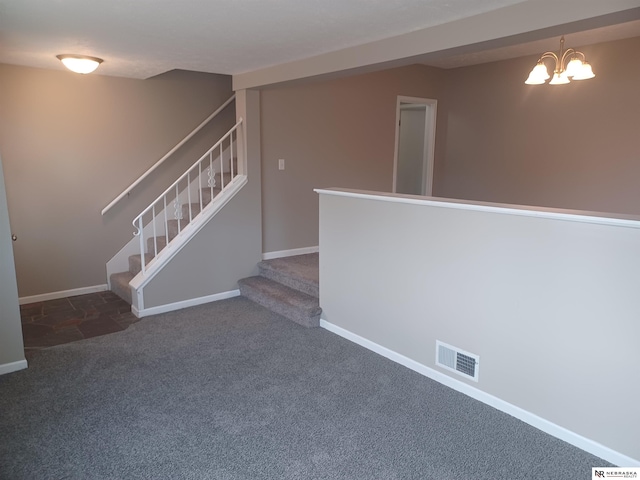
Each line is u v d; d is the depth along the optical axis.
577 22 2.12
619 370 2.13
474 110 5.87
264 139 4.82
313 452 2.27
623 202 4.54
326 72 3.54
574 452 2.27
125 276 4.78
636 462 2.13
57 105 4.36
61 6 2.38
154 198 5.05
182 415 2.60
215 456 2.24
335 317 3.78
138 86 4.76
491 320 2.62
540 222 2.33
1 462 2.19
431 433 2.42
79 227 4.65
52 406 2.69
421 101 5.98
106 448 2.30
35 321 4.02
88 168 4.61
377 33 2.92
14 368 3.11
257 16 2.55
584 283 2.20
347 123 5.41
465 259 2.71
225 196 4.54
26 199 4.33
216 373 3.09
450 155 6.27
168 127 5.01
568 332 2.29
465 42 2.58
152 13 2.49
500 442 2.35
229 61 3.85
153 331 3.81
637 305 2.04
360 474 2.12
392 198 3.09
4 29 2.83
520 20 2.30
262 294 4.39
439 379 2.97
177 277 4.31
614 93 4.47
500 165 5.64
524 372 2.50
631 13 1.96
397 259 3.15
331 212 3.65
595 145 4.68
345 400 2.75
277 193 5.02
